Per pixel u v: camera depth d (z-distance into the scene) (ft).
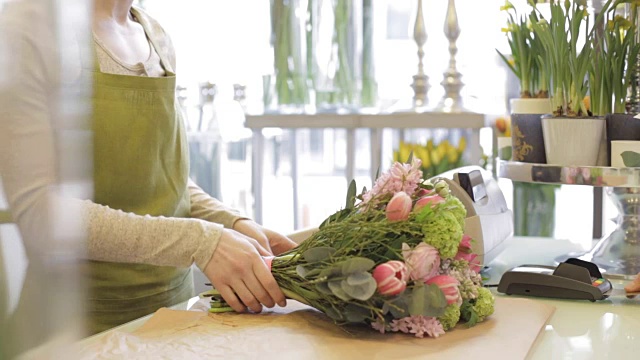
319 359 3.08
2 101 1.75
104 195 4.57
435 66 9.92
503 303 4.08
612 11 5.10
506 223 5.52
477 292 3.62
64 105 1.83
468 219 4.87
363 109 9.56
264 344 3.28
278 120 9.41
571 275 4.34
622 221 5.16
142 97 4.59
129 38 4.92
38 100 1.78
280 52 9.50
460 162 9.05
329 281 3.39
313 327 3.57
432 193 3.61
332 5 9.39
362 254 3.48
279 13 9.46
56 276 1.81
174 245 3.93
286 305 4.06
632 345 3.42
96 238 3.90
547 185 9.09
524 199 9.18
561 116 4.96
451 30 9.23
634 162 4.71
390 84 10.05
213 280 3.87
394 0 9.95
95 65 4.46
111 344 3.26
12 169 1.76
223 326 3.59
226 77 9.95
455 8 9.25
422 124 9.04
